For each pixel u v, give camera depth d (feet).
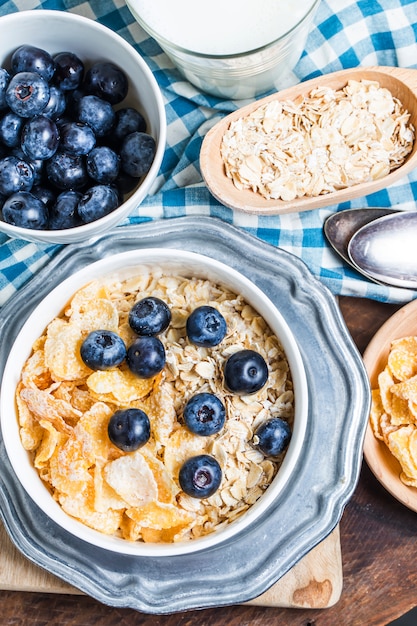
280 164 1.93
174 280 1.86
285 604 1.90
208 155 1.91
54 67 1.79
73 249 1.88
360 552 1.98
